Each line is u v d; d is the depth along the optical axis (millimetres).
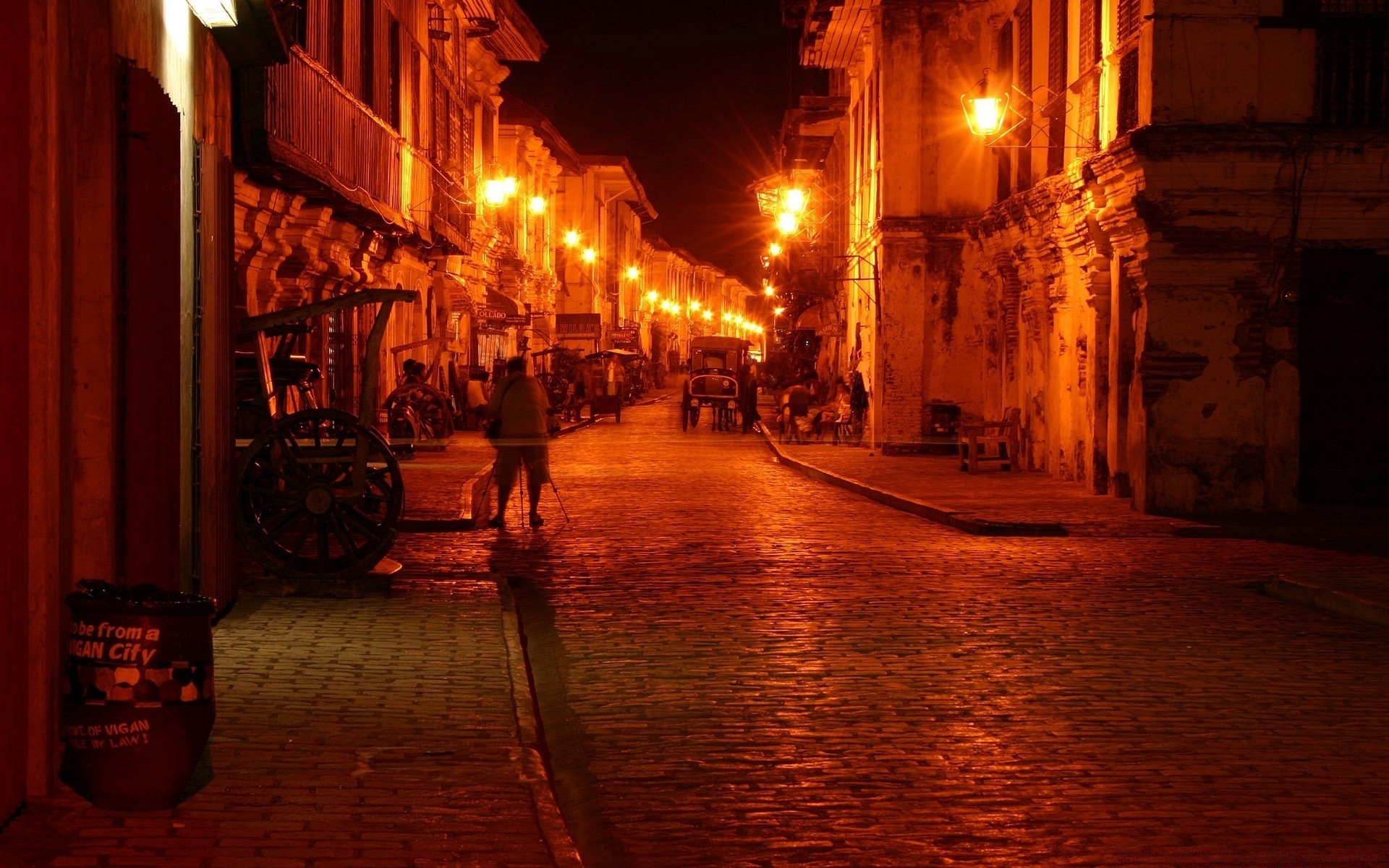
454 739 6375
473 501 18156
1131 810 5633
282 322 10508
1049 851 5156
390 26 25500
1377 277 16469
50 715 5438
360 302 10453
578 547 14109
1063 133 20547
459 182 33375
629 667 8391
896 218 27656
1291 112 16094
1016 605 10562
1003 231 23938
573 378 47781
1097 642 9102
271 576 10406
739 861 5090
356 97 21891
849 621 9859
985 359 27000
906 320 27859
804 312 48969
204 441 8711
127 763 5156
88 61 6000
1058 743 6652
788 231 44844
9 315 5055
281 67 16922
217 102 10125
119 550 6367
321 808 5328
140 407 6637
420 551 13680
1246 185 15930
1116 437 17797
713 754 6500
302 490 10336
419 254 29688
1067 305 20594
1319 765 6285
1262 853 5117
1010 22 24688
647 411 52938
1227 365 16375
